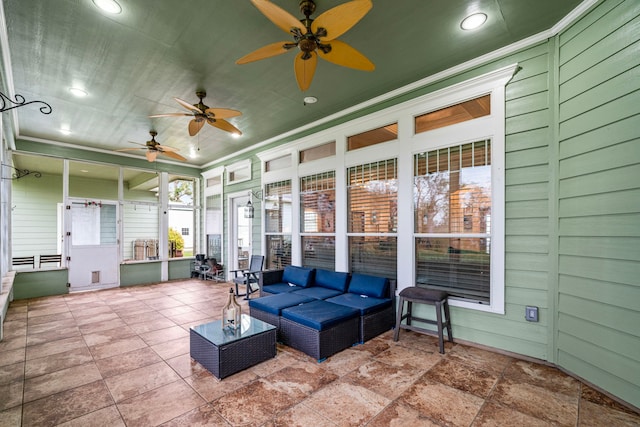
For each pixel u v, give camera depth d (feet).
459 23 8.81
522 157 9.81
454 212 11.46
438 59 10.72
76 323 13.75
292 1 7.95
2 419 6.89
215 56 10.34
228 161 24.06
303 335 10.11
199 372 9.04
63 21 8.50
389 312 12.39
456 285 11.43
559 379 8.45
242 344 9.06
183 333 12.45
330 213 15.88
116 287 22.21
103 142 20.39
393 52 10.25
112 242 22.45
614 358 7.46
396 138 13.34
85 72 11.30
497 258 10.24
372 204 14.02
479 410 7.13
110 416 7.00
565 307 8.79
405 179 12.71
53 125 17.02
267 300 12.15
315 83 12.37
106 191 27.68
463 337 11.07
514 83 10.02
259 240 20.79
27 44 9.53
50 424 6.73
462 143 11.18
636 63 7.03
